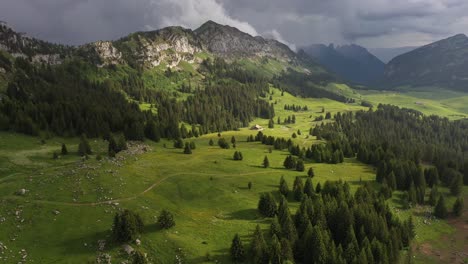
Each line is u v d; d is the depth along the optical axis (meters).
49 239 74.81
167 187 111.38
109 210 87.56
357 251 79.25
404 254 93.00
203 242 81.69
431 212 120.62
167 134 194.00
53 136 158.00
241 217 97.94
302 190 112.75
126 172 115.00
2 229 75.44
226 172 132.00
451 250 99.38
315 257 75.81
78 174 105.88
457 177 134.38
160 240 79.38
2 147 134.00
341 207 91.88
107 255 71.25
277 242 74.75
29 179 100.50
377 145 195.00
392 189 133.25
